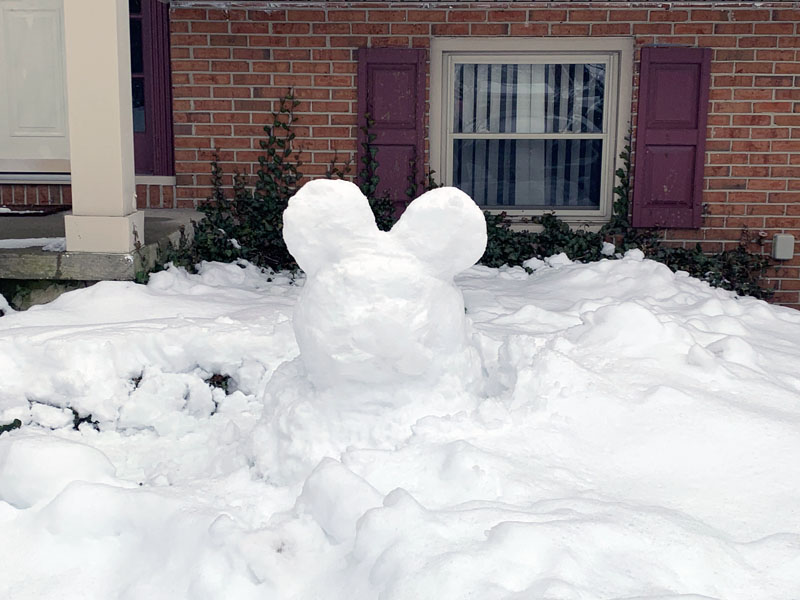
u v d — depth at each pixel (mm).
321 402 3176
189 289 5363
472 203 2951
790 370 4195
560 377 3451
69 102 5219
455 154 7531
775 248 7152
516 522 2441
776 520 2705
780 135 7082
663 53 7004
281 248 6863
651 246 7215
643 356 3988
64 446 3229
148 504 2936
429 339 3092
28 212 6816
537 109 7430
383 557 2416
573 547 2369
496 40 7160
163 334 4168
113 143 5250
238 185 7246
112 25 5180
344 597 2459
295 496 3014
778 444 3113
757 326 5332
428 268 3018
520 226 7363
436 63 7207
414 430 3076
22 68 6473
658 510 2654
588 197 7547
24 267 5250
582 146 7461
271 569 2580
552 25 7059
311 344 3004
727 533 2625
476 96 7441
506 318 4973
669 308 5480
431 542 2428
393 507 2555
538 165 7523
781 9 6918
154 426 4000
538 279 6508
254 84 7172
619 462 3035
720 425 3203
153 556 2811
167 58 7340
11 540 2947
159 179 7285
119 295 4895
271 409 3320
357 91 7148
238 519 2871
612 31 7043
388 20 7082
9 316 4582
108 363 4027
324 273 2977
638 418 3264
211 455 3621
